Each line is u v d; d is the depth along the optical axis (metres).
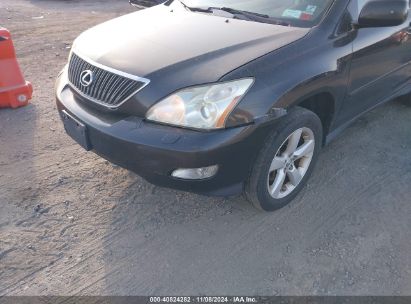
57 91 3.07
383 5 2.94
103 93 2.64
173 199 3.14
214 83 2.40
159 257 2.64
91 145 2.73
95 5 11.05
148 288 2.43
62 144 3.81
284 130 2.66
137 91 2.49
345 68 3.01
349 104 3.32
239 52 2.64
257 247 2.73
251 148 2.53
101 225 2.89
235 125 2.41
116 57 2.70
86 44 3.04
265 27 2.99
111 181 3.33
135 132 2.45
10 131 4.00
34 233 2.79
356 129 4.16
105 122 2.60
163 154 2.37
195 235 2.82
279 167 2.84
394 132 4.13
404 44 3.69
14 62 4.41
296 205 3.11
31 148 3.73
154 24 3.16
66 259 2.60
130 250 2.69
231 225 2.91
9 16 8.98
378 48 3.32
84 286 2.43
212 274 2.53
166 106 2.42
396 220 2.98
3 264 2.54
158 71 2.51
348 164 3.59
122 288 2.43
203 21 3.16
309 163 3.11
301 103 3.00
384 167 3.57
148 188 3.25
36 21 8.59
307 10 3.08
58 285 2.43
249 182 2.73
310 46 2.80
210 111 2.37
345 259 2.65
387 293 2.42
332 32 2.96
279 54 2.65
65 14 9.55
